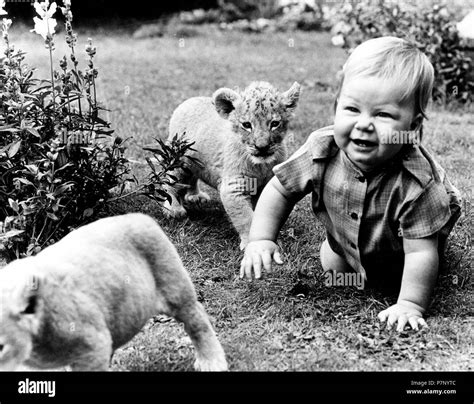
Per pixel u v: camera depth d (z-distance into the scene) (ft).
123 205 6.66
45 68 12.62
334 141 5.32
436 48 10.41
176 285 4.69
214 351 4.82
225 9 21.20
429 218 5.21
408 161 5.18
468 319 5.35
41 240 5.80
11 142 5.85
